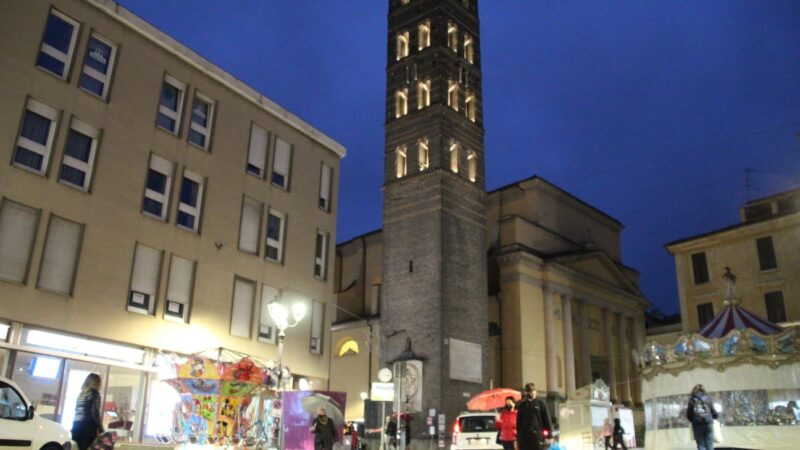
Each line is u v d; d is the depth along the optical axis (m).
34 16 21.59
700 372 24.73
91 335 21.50
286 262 29.47
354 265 62.62
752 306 42.53
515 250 51.50
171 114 25.91
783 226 42.25
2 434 13.95
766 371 23.30
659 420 25.86
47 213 20.97
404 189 48.91
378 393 28.33
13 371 19.52
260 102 29.61
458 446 27.94
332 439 19.75
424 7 54.00
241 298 27.08
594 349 58.16
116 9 24.05
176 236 24.89
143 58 24.95
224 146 27.61
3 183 19.98
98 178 22.62
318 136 32.59
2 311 19.31
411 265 46.50
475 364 45.03
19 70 20.92
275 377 20.89
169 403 23.73
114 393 22.20
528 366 49.44
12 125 20.47
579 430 33.19
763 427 22.75
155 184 24.72
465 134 50.81
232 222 27.30
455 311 44.81
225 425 17.66
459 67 52.72
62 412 20.62
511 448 16.94
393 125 51.84
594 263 58.75
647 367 26.95
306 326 29.94
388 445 33.56
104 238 22.45
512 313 50.59
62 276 21.12
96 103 23.03
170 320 24.09
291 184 30.61
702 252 46.09
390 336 45.91
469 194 49.19
